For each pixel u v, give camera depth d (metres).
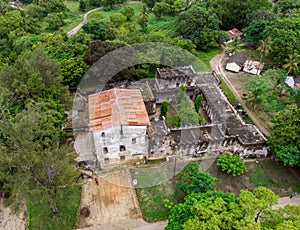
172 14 115.50
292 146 45.94
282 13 98.12
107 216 40.09
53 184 36.72
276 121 49.41
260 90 60.50
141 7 125.81
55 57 65.44
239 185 45.56
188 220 30.55
